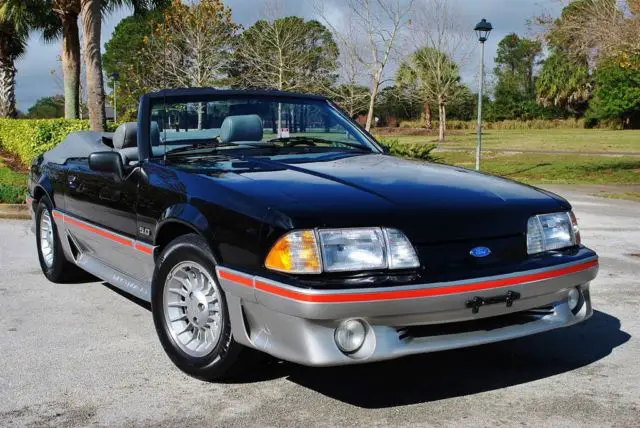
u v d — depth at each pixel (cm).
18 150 1919
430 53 4378
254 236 311
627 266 689
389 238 304
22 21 2362
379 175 365
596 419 316
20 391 349
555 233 351
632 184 1808
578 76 7612
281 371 373
